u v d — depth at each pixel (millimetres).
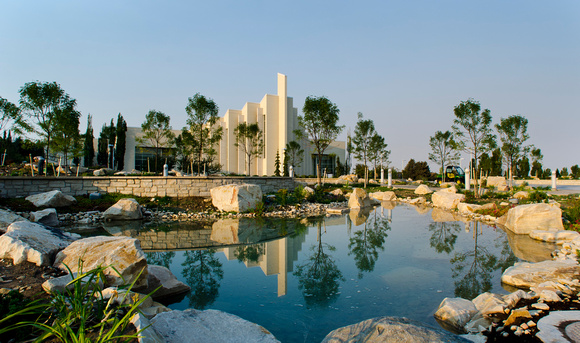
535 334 4258
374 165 46719
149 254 9781
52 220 13641
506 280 6883
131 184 19578
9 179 16172
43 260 6043
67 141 22500
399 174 70812
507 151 29359
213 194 19938
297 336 4715
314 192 26297
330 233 13391
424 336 3678
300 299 6207
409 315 5398
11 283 5078
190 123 30688
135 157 53094
